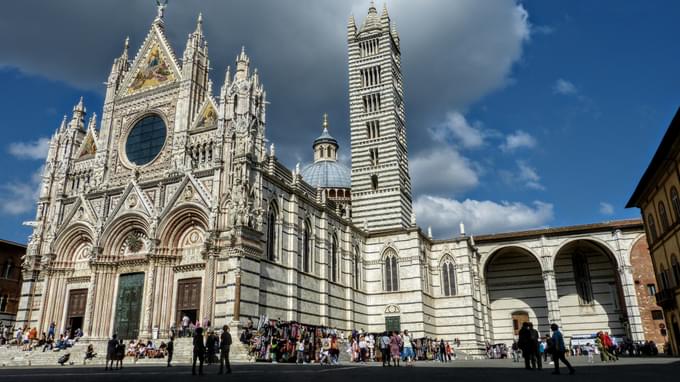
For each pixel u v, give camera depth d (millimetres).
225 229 52875
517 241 90812
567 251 96125
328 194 98688
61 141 69750
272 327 49875
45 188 67438
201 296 53312
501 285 98812
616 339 84438
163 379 24594
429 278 81062
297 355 47469
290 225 61188
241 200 52344
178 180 58375
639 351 74875
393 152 83750
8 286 74812
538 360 34375
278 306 56125
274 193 58906
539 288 96250
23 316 61594
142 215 58281
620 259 83750
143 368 36812
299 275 61344
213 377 26141
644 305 80938
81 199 64188
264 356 46656
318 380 24656
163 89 65562
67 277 63031
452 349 72500
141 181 62250
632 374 28578
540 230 89938
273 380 24375
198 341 28828
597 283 93062
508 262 99375
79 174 68375
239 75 59281
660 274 60875
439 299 81125
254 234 52844
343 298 71500
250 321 49719
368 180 84000
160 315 54438
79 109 72125
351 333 63062
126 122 67500
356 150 86000
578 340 88812
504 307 97500
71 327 61156
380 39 90500
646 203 63312
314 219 67000
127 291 57781
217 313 50312
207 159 59062
